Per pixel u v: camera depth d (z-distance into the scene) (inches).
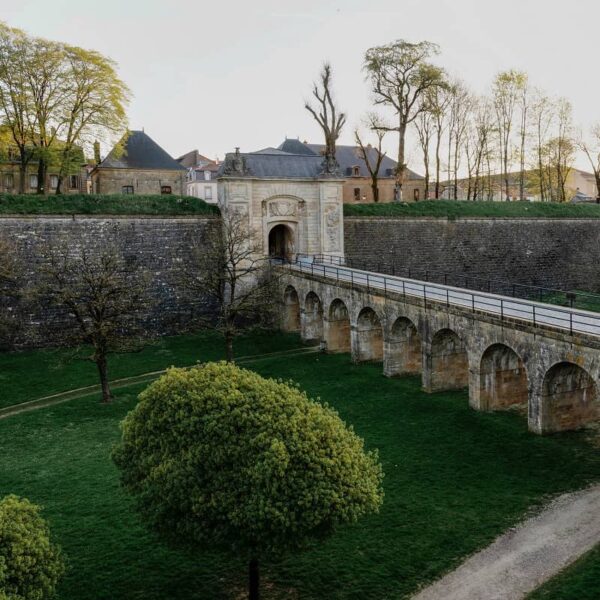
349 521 519.2
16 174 2377.0
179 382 579.8
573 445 835.4
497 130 2516.0
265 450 514.9
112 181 2324.1
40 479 831.1
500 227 2140.7
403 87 2128.4
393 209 2027.6
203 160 3383.4
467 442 871.1
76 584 594.9
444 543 633.0
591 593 535.5
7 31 1690.5
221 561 623.8
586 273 2256.4
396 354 1192.8
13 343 1455.5
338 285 1362.0
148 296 1635.1
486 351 951.0
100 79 1824.6
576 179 4001.0
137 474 565.9
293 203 1822.1
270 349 1508.4
